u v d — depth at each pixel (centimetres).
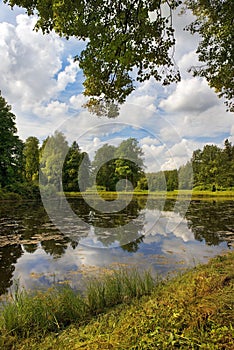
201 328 204
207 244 691
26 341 244
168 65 453
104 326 255
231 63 554
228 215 1230
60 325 284
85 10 360
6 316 279
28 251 642
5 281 453
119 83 468
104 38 376
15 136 2309
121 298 340
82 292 383
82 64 433
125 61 364
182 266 504
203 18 573
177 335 202
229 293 265
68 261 557
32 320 283
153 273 463
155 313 250
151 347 193
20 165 2355
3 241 741
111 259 562
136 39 391
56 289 401
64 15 347
